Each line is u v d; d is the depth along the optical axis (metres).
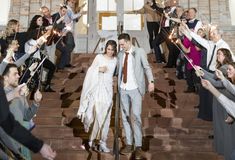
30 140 2.48
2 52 6.21
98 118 5.44
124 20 11.03
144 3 11.04
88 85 5.56
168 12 8.48
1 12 10.85
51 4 10.70
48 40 7.69
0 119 2.46
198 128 6.14
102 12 11.12
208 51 5.91
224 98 3.99
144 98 7.05
